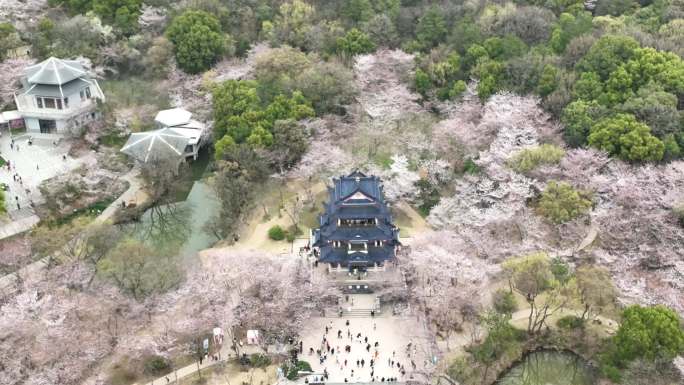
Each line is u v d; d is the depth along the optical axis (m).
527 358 118.00
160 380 110.50
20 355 104.44
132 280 120.50
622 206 131.12
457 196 139.50
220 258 130.62
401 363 113.12
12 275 125.94
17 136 178.75
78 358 107.19
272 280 119.69
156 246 143.25
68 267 122.69
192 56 193.25
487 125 155.88
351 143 160.75
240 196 145.50
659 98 148.25
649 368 103.19
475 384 110.81
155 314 117.00
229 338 118.56
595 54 164.25
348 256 126.25
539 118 156.00
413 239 136.38
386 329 120.25
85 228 133.38
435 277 120.25
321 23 199.88
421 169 150.50
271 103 166.75
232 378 110.94
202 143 175.50
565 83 163.25
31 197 150.88
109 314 116.12
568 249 123.81
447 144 155.38
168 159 156.88
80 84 183.12
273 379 110.75
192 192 165.12
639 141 138.50
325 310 123.62
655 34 179.88
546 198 131.88
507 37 180.12
